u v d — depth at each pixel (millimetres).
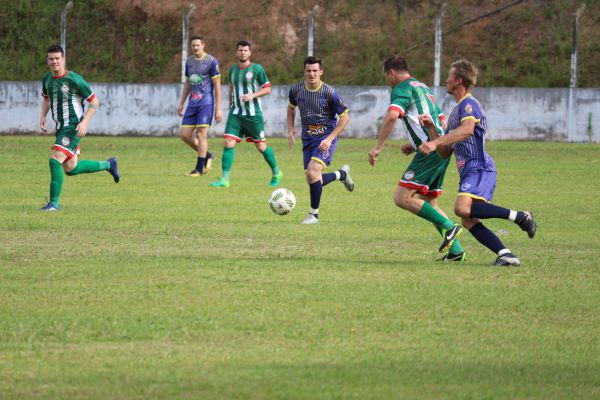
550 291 20609
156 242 27047
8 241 26828
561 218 34125
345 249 26344
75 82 34188
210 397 13180
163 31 106875
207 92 48500
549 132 86500
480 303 19312
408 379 14148
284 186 44688
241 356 15227
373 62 100688
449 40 101938
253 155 65625
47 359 14961
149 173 50125
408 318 17938
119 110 89062
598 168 56688
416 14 106188
